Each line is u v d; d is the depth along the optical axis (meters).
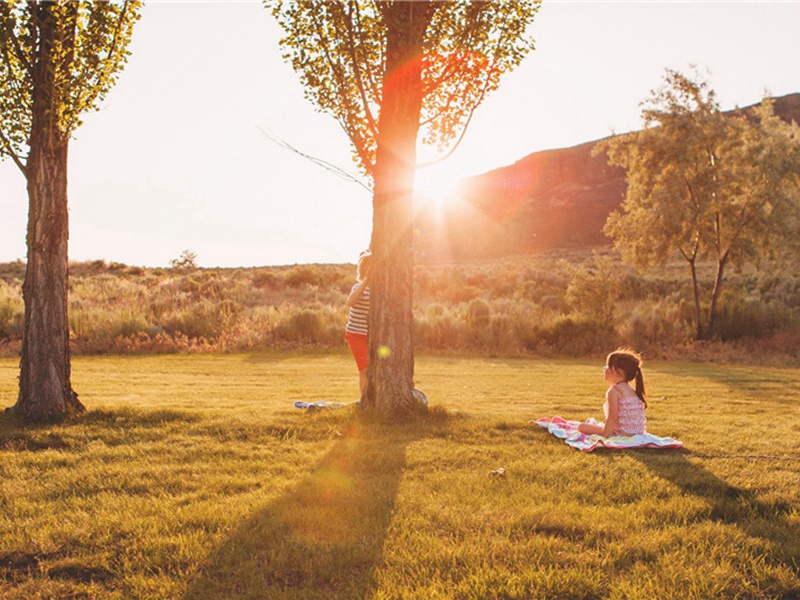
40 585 3.36
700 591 3.30
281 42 8.29
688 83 26.97
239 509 4.41
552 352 22.77
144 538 3.92
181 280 38.38
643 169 27.77
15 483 5.05
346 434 6.89
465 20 8.27
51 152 7.29
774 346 24.81
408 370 7.78
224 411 8.02
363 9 8.23
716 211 26.50
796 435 7.29
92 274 44.25
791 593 3.37
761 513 4.55
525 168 151.50
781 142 27.48
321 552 3.73
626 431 6.62
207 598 3.23
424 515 4.37
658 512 4.45
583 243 113.56
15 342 19.45
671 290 40.88
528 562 3.62
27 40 7.18
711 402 10.89
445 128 8.68
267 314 25.66
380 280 7.76
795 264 29.83
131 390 10.98
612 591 3.29
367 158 8.28
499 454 6.09
